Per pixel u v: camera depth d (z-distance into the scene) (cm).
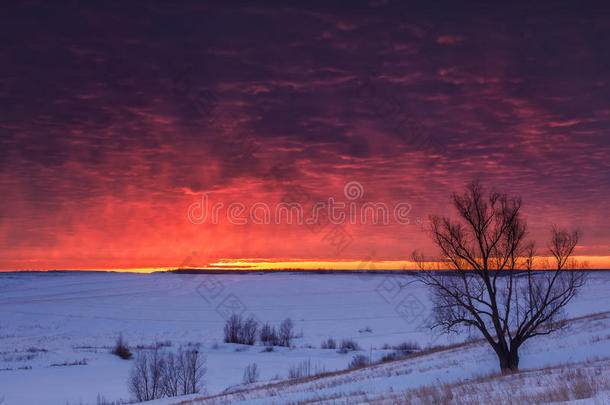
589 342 2967
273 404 1997
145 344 7631
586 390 1068
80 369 5294
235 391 3441
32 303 14562
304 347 7288
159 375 4259
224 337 8638
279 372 5181
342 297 15962
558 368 2028
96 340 8275
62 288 19600
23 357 6053
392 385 2453
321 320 11200
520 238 2589
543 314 2583
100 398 3981
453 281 2688
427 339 7225
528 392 1271
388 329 9500
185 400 3162
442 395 1410
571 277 2541
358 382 2808
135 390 4103
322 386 2788
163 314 12325
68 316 11838
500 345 2558
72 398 3991
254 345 7569
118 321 11081
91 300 15362
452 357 3528
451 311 2720
